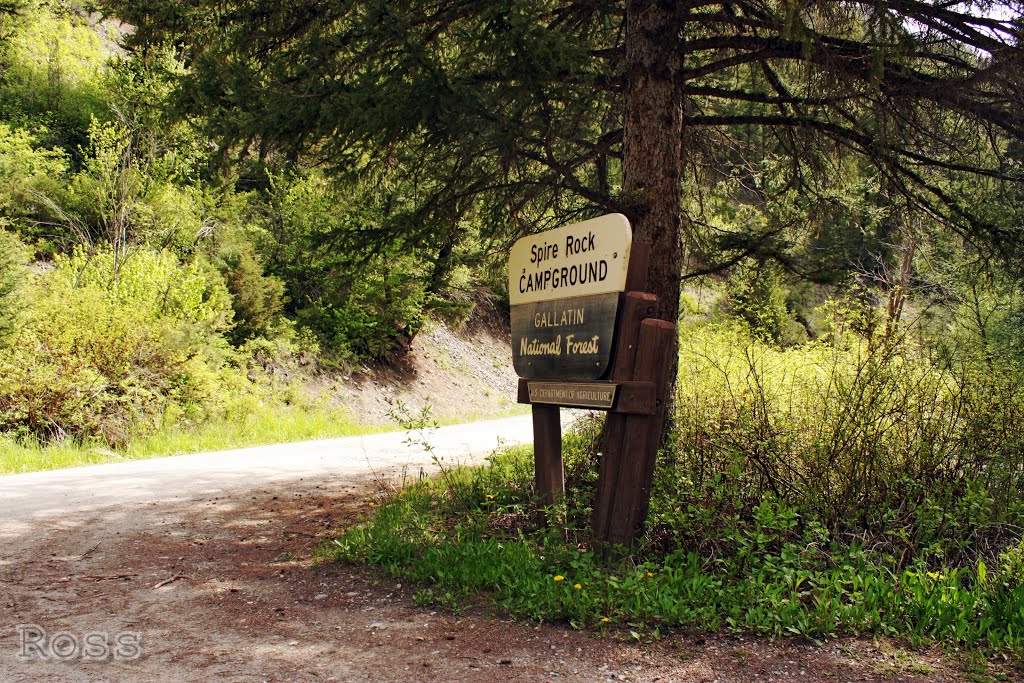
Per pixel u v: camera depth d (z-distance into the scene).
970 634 4.12
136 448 13.75
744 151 9.52
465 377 29.75
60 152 21.34
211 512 7.52
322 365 23.09
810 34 5.93
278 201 24.09
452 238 8.27
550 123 6.81
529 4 5.81
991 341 8.11
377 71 6.04
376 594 4.91
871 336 7.83
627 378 5.38
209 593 4.95
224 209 21.77
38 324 14.05
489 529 6.29
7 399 12.97
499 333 35.19
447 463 11.61
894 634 4.22
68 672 3.63
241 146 6.57
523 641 4.09
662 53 6.88
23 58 24.16
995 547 5.76
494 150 6.55
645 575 4.83
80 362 14.09
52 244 18.88
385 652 3.94
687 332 10.86
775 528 5.05
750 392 7.56
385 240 7.71
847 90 6.76
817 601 4.41
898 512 5.75
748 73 9.02
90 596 4.84
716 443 6.60
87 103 24.08
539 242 6.35
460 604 4.66
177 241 20.34
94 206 19.48
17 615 4.43
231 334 20.69
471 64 6.24
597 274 5.62
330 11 6.48
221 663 3.78
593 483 7.12
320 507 7.89
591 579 4.84
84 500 7.97
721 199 9.59
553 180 7.42
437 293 25.81
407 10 6.22
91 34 26.38
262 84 6.24
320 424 18.73
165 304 17.44
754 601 4.51
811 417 7.18
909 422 6.55
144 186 19.75
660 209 6.85
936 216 8.15
